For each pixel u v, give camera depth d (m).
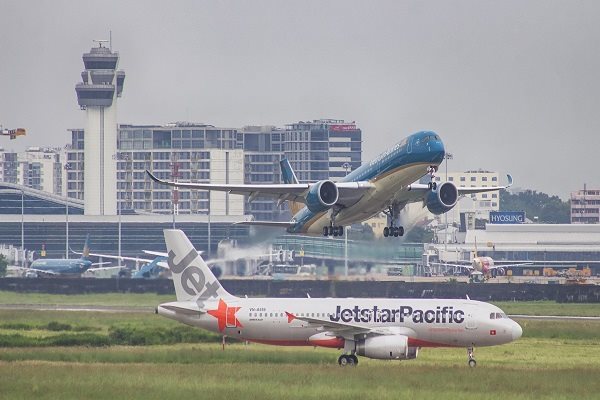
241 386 195.62
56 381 199.00
